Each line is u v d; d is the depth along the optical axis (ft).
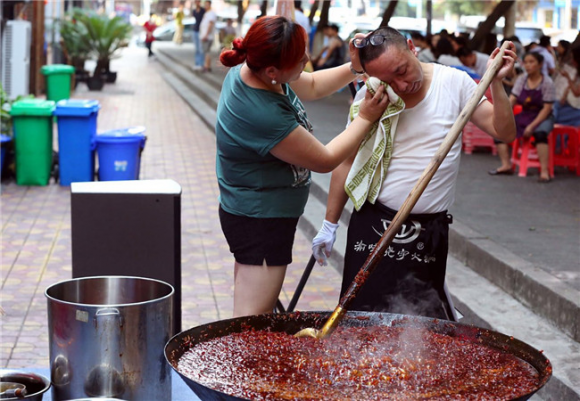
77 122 30.78
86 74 69.41
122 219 13.21
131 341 9.20
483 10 128.06
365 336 9.22
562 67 30.89
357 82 11.64
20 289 19.66
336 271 21.65
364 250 11.23
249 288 10.89
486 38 45.47
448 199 11.16
